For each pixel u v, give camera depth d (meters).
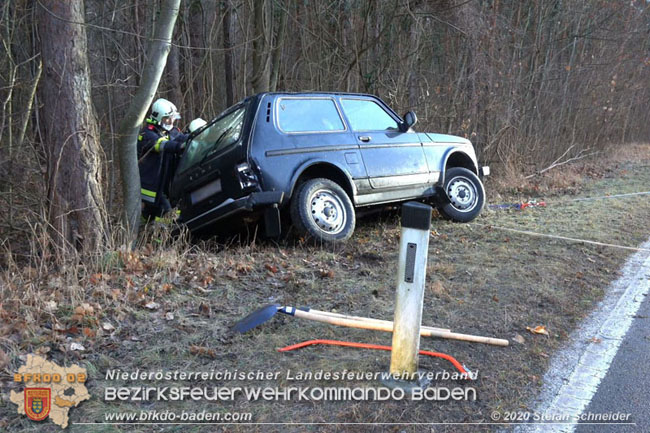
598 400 3.09
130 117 5.55
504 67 12.96
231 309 4.28
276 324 3.95
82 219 5.01
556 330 4.05
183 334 3.79
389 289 4.76
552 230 7.06
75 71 4.91
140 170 7.32
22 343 3.48
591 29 16.27
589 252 6.08
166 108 7.26
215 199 5.79
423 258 2.93
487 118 12.50
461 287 4.81
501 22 13.19
